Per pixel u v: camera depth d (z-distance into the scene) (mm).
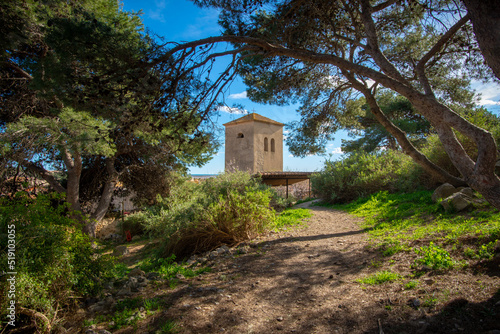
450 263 3889
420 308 3094
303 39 7336
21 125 10328
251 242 7824
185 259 7598
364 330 2936
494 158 4051
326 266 5160
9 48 9250
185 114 6840
